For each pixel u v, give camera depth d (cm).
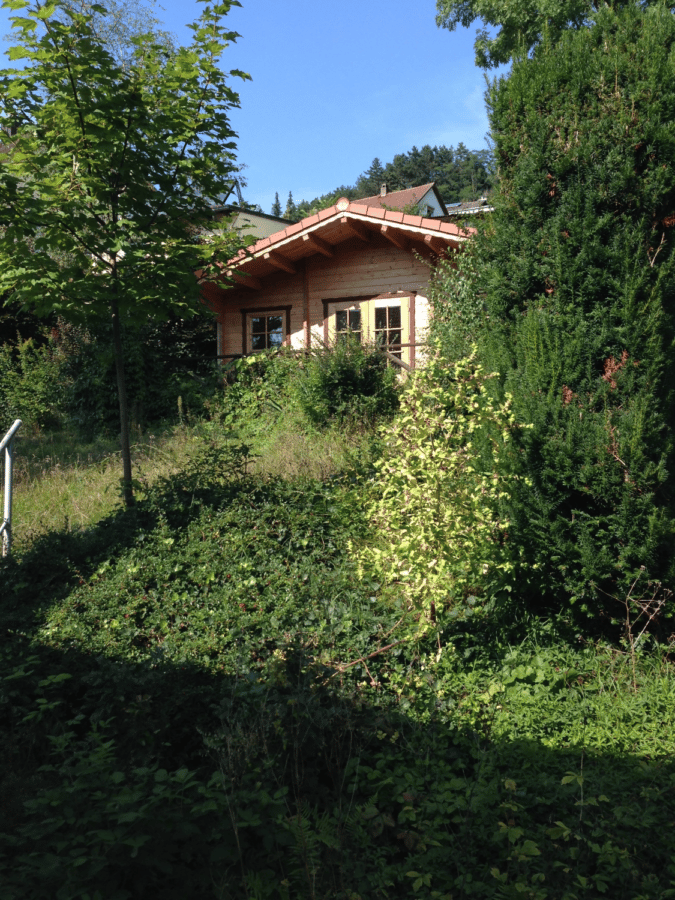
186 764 349
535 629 486
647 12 491
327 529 601
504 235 507
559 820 311
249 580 505
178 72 584
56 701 362
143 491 650
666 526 444
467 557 466
